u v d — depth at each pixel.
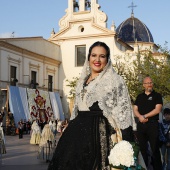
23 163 11.87
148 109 6.14
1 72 33.44
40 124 35.62
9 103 32.50
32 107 35.69
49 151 12.16
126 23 50.81
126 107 3.37
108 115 3.38
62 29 44.84
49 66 43.00
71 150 3.37
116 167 3.17
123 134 3.31
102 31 42.56
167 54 28.78
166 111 8.26
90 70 3.76
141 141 6.07
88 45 43.62
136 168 3.20
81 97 3.59
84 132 3.39
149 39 49.50
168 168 8.09
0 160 12.23
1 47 33.47
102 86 3.45
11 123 31.56
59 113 41.00
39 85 40.56
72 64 44.53
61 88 45.06
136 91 28.34
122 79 3.53
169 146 8.00
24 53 37.53
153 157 6.08
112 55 41.69
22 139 25.70
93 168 3.27
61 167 3.36
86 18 43.44
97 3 44.03
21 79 36.97
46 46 42.28
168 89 27.59
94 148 3.31
